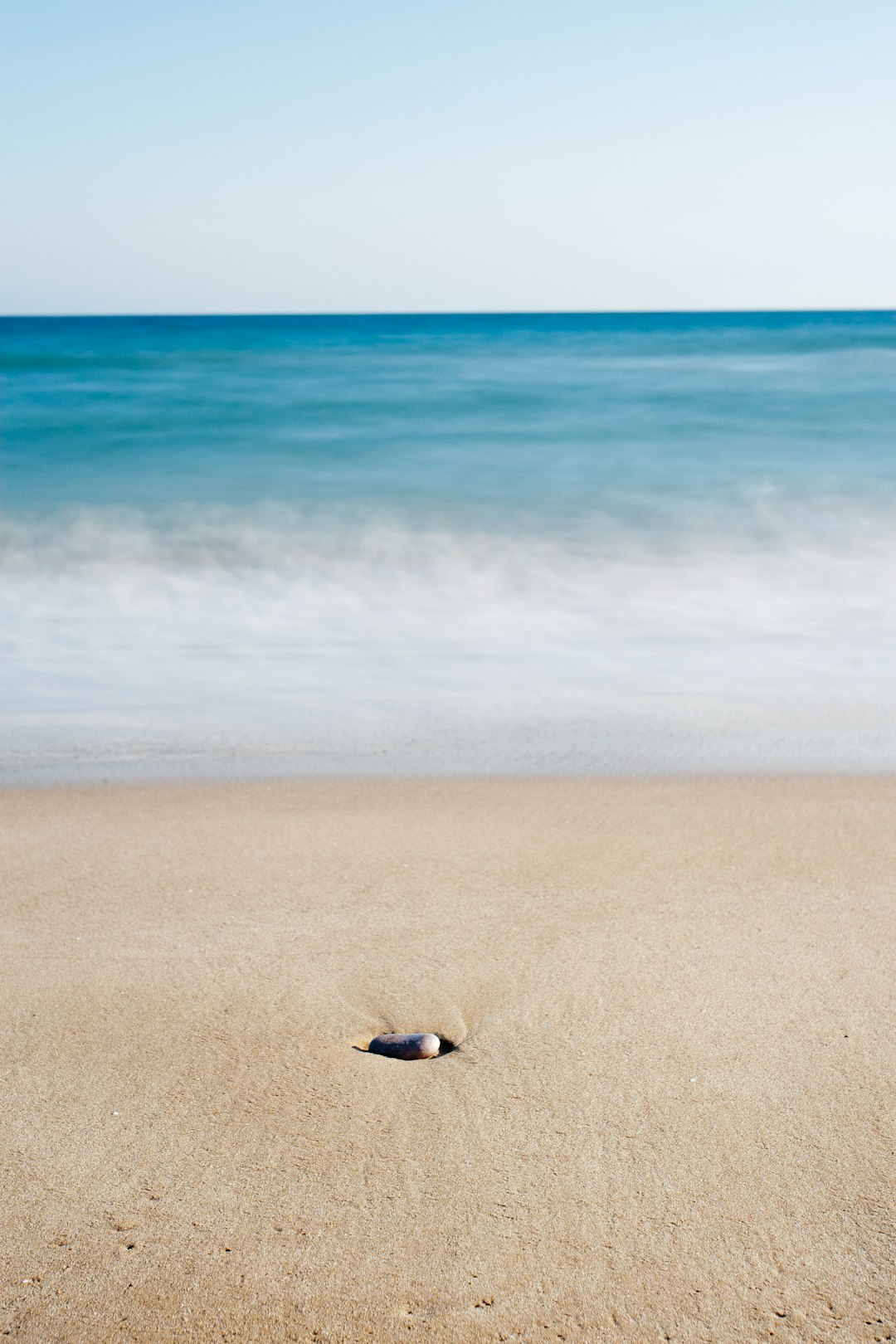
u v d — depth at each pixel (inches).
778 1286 74.2
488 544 362.9
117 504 430.9
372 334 1823.3
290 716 209.3
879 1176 84.4
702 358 1175.0
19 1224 80.1
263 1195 83.0
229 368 1021.2
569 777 178.5
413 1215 80.9
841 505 413.4
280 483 485.7
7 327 2208.4
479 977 115.1
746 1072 98.0
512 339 1606.8
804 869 142.2
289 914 130.2
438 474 508.7
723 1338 70.2
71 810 165.5
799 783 174.2
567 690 224.4
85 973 116.3
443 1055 101.8
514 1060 100.3
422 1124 91.4
